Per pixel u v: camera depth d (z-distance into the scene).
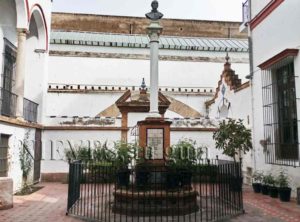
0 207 9.14
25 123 13.05
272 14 12.30
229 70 17.17
